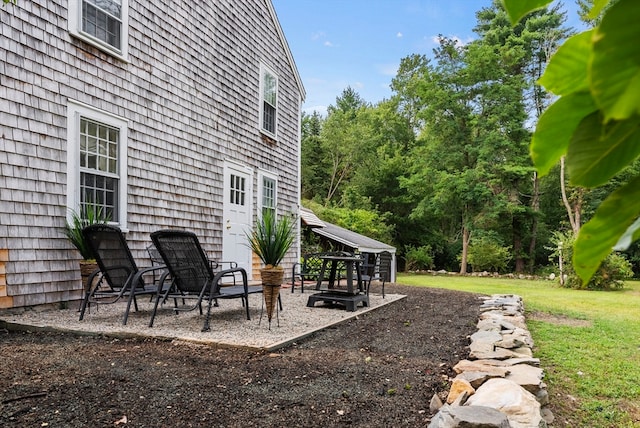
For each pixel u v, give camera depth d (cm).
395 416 219
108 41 544
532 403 208
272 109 966
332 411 222
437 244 2270
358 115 2903
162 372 275
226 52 791
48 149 463
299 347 358
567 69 45
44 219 458
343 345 370
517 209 1841
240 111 834
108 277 453
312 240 1346
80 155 505
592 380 311
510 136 1881
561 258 1302
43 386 242
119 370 276
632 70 29
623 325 552
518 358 303
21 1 439
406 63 3016
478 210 1958
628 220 41
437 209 1984
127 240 565
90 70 515
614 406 265
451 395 231
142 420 204
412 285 1159
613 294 1068
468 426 176
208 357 315
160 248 423
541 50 1867
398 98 2998
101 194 535
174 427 199
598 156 42
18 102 435
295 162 1073
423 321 512
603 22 30
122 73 561
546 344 422
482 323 453
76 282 492
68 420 201
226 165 785
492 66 1820
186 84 684
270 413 217
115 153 555
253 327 423
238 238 818
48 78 464
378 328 458
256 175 889
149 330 385
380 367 302
